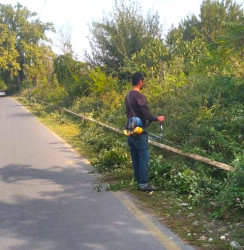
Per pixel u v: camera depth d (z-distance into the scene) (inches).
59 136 486.0
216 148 260.1
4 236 178.2
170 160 271.3
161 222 183.9
